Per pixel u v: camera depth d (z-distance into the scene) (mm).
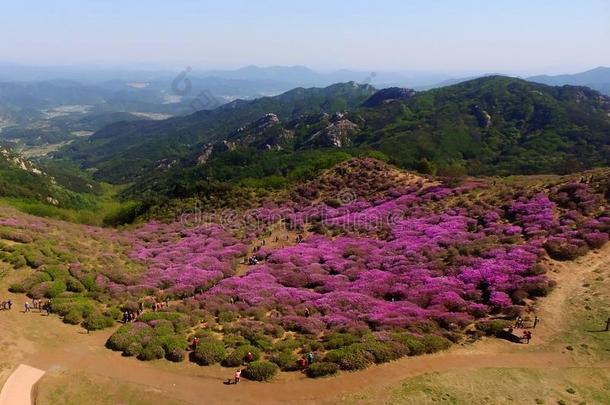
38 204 124062
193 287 54250
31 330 40562
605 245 51562
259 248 71875
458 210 70438
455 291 46812
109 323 43938
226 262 64375
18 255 52562
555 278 46906
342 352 36062
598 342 37625
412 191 86062
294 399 31625
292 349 39156
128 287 52375
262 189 107688
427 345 37219
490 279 47281
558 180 70938
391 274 53562
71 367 35656
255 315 46656
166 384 34062
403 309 44312
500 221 63219
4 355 36094
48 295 47406
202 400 32000
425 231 65062
